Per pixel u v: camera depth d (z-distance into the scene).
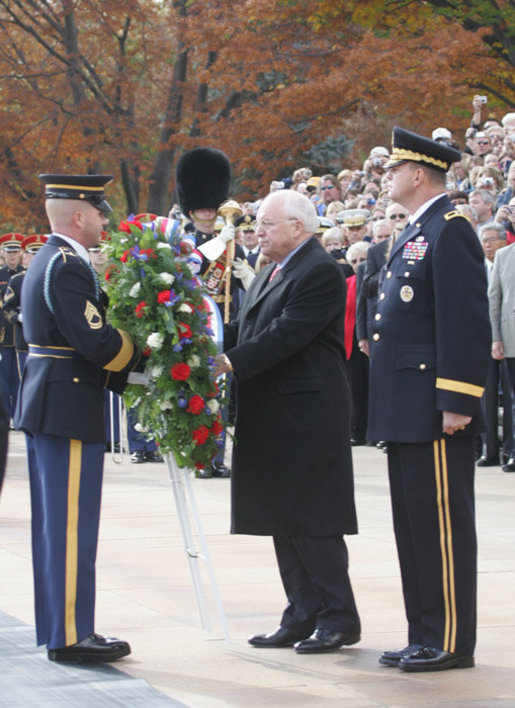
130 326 7.16
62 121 33.12
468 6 26.02
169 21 32.28
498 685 6.48
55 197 7.11
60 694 6.30
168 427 7.31
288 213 7.42
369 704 6.16
